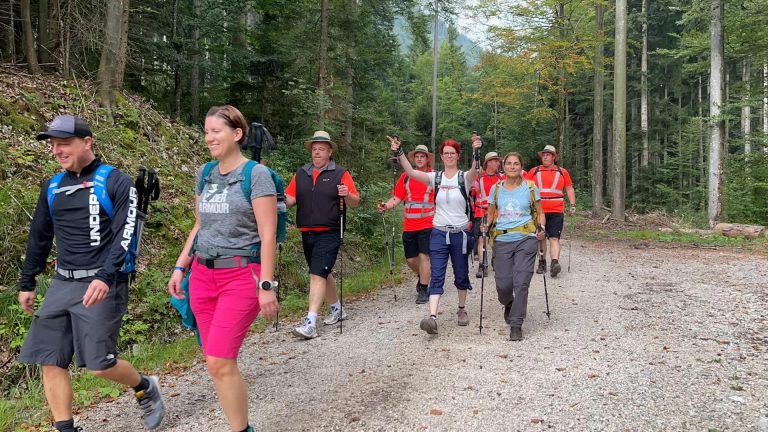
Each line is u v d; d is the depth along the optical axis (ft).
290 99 41.19
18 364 15.97
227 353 8.90
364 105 56.18
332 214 18.13
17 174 21.11
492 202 17.16
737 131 86.94
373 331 18.28
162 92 42.73
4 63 28.30
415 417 11.10
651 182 96.43
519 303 16.38
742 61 78.74
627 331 16.78
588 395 11.85
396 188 23.38
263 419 11.41
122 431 11.29
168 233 24.04
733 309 18.88
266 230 8.96
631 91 110.32
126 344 18.28
